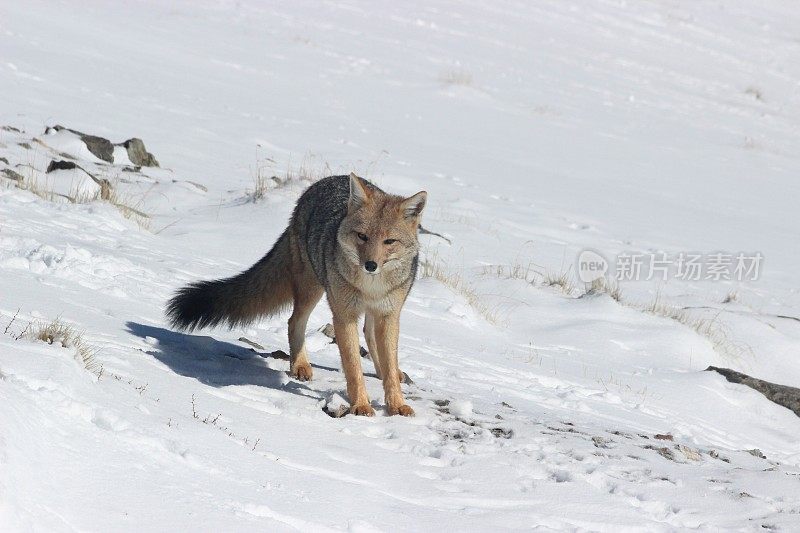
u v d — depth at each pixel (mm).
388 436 8086
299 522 5301
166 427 6023
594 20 65875
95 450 5160
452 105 42156
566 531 6320
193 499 5070
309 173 24156
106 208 17062
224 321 10391
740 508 7234
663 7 72125
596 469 7785
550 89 48969
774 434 13484
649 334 17188
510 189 28734
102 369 6832
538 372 13391
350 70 45344
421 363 12008
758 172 39562
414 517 5965
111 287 11289
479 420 8992
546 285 19234
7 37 36188
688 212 29953
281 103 36062
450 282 17766
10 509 4027
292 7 56375
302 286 10008
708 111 50688
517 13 64000
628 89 52125
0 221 13539
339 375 10297
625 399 12852
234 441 6395
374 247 8500
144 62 38062
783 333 18969
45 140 22094
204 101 33406
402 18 58219
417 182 26438
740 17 73062
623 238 25031
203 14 51250
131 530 4520
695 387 14281
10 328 7340
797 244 27781
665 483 7656
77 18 43812
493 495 6816
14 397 5145
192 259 15312
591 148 38562
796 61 65438
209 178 23047
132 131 26438
